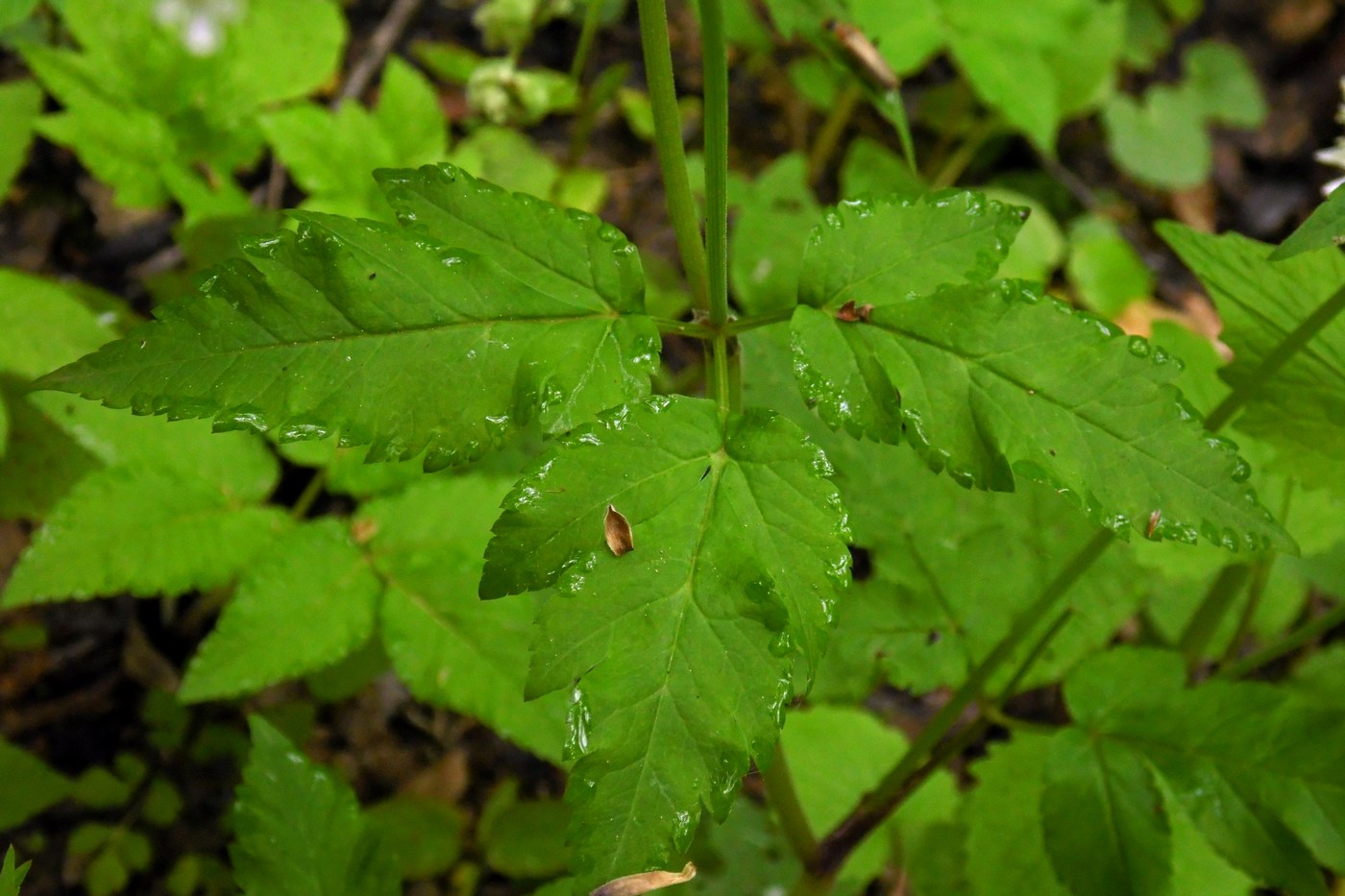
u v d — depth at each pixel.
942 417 0.45
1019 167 1.12
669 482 0.44
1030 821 0.56
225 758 0.69
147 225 0.84
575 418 0.45
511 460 0.64
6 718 0.68
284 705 0.69
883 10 0.76
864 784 0.61
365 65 0.96
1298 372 0.51
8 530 0.70
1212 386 0.56
